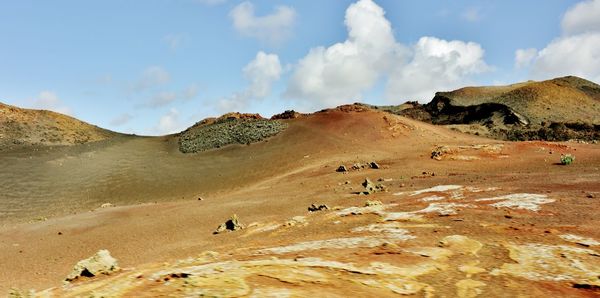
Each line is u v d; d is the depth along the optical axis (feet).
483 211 59.11
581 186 74.13
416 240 45.98
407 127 231.09
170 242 72.79
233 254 46.88
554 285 30.76
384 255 39.47
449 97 441.68
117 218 103.40
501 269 34.60
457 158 155.22
